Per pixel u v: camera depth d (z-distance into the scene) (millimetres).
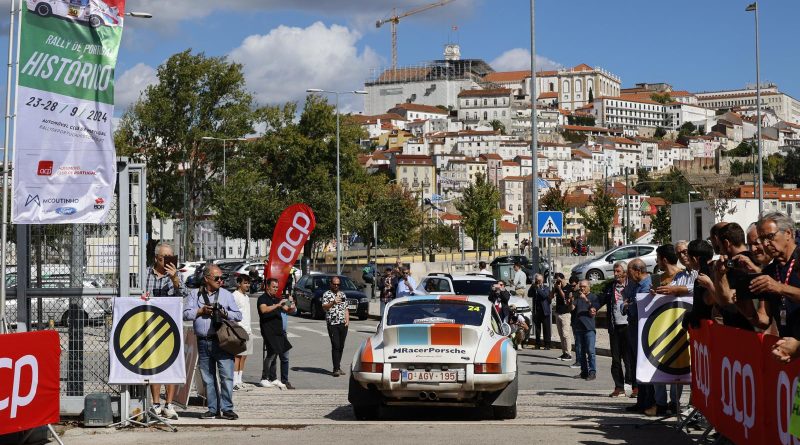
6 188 11156
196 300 11469
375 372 11195
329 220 73000
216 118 73625
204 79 73375
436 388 11078
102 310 11461
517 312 24828
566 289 20734
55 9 10711
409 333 11359
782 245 7684
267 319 15945
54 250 11328
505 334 12344
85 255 11359
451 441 9742
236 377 15727
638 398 11938
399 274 33188
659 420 11062
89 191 10828
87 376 11453
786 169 187125
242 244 112562
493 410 11484
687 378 10109
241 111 73875
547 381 16906
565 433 10242
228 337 11320
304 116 77625
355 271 57875
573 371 18703
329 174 77875
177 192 73688
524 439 9852
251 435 10375
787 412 6641
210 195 74938
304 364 20500
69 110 10789
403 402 11297
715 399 8773
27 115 10656
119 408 11234
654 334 10141
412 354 11180
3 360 9141
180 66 72875
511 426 10836
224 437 10250
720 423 8578
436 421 11312
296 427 10945
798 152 187500
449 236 108812
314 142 76375
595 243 95250
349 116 79562
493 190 91812
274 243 16672
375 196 77125
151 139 73875
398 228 76750
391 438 9984
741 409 7887
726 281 8500
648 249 41844
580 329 17000
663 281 10977
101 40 10906
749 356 7645
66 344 11461
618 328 13852
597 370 18969
